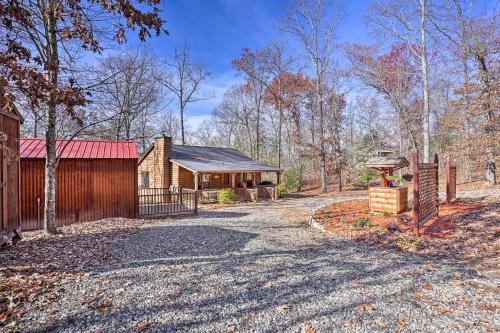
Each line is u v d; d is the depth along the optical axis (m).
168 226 8.84
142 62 20.86
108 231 7.72
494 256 4.93
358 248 6.01
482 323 2.90
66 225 9.18
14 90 3.73
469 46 13.77
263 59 25.69
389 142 28.48
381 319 3.02
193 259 5.24
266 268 4.74
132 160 11.12
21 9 4.23
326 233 7.66
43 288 3.72
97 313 3.12
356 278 4.24
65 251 5.51
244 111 33.50
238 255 5.55
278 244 6.47
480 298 3.47
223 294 3.67
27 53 4.41
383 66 19.92
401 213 8.91
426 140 12.80
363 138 34.53
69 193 9.93
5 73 3.71
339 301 3.46
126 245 6.21
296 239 6.98
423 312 3.16
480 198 10.59
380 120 30.39
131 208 11.04
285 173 26.88
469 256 5.07
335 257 5.36
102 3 4.64
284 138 33.28
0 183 5.37
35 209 9.58
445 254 5.29
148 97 21.91
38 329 2.79
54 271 4.38
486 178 15.79
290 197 20.23
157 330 2.80
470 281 4.00
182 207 13.14
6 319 2.95
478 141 14.98
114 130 21.59
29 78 3.73
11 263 4.70
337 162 24.38
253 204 16.47
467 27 14.05
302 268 4.74
